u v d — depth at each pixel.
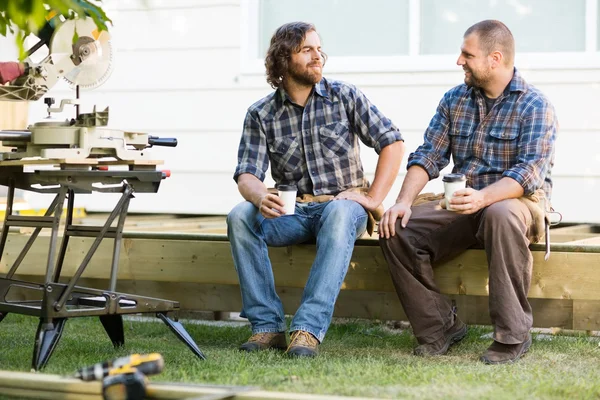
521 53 5.41
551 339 4.02
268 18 5.85
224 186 5.95
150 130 6.08
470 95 3.88
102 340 3.99
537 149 3.65
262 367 3.28
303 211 3.89
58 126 3.38
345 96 3.90
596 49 5.29
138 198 6.11
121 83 6.11
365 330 4.35
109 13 6.00
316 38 3.83
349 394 2.83
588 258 3.75
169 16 6.00
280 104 3.93
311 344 3.52
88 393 2.56
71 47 3.50
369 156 5.68
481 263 3.86
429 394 2.83
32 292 4.78
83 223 5.56
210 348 3.83
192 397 2.53
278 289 4.55
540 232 3.69
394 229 3.69
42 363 3.17
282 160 3.95
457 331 3.85
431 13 5.55
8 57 4.68
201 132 5.98
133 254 4.41
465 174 3.84
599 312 4.11
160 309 3.48
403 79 5.59
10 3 2.66
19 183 3.55
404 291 3.71
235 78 5.89
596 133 5.29
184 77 6.00
